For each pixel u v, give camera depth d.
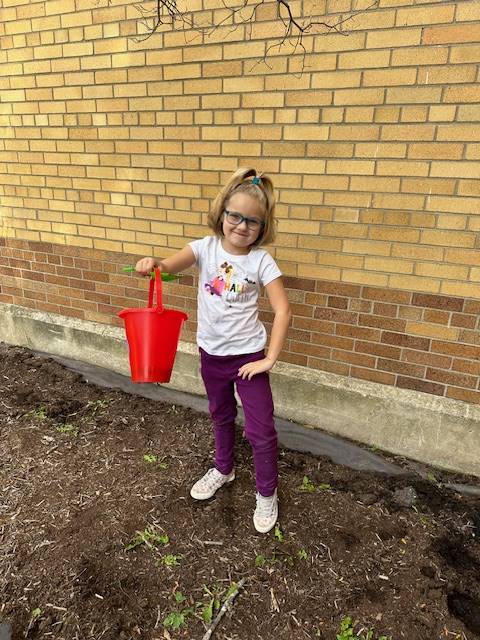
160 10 2.98
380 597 2.11
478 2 2.27
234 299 2.25
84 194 3.71
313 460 3.02
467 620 2.04
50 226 3.96
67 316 4.15
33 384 3.84
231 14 2.79
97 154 3.54
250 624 1.98
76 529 2.40
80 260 3.91
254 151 2.97
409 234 2.70
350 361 3.06
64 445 3.07
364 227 2.80
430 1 2.35
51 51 3.47
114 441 3.13
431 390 2.89
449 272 2.67
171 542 2.35
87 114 3.48
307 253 2.98
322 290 3.01
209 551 2.31
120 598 2.06
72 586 2.10
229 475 2.70
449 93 2.42
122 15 3.12
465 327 2.71
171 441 3.14
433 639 1.94
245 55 2.82
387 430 3.05
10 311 4.39
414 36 2.42
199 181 3.21
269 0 2.67
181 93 3.08
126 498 2.61
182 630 1.95
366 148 2.67
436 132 2.50
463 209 2.55
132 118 3.31
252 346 2.33
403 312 2.84
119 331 3.90
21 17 3.51
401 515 2.57
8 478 2.76
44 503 2.57
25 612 2.01
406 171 2.61
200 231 3.33
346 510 2.59
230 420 2.55
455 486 2.81
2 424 3.28
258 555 2.29
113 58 3.25
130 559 2.24
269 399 2.33
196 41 2.94
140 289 3.71
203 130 3.09
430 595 2.11
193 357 3.61
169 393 3.72
